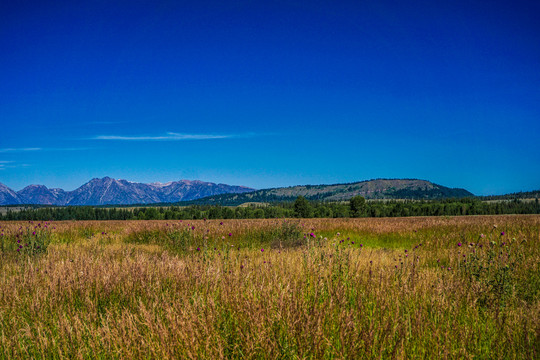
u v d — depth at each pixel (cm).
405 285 391
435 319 321
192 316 275
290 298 311
